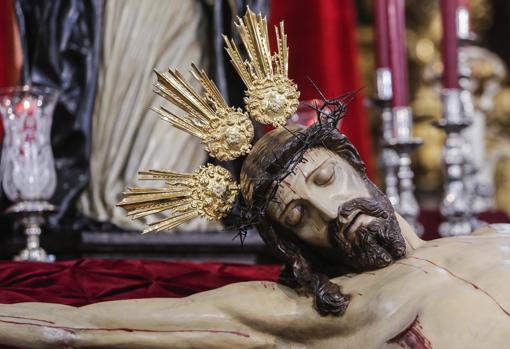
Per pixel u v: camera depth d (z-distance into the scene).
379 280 3.12
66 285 3.38
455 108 4.45
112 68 4.16
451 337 2.99
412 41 7.91
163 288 3.43
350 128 5.27
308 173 3.11
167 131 4.14
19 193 3.82
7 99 3.84
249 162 3.16
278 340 3.15
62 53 4.12
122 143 4.13
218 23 4.14
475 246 3.14
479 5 8.25
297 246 3.18
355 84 5.31
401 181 4.40
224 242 3.98
